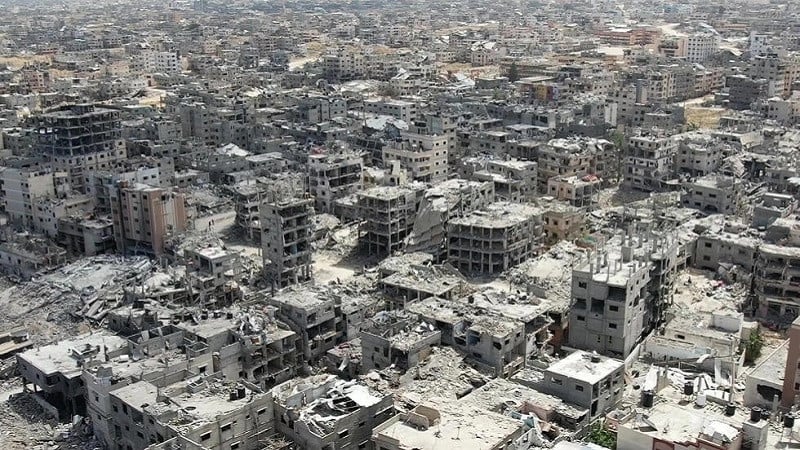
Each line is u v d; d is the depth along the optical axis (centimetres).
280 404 14600
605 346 18538
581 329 18788
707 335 17938
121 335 19650
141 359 16950
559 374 15025
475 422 13225
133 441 15012
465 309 18438
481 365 17000
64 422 17262
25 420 17300
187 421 14088
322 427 13900
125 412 15012
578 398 14838
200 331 17725
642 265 19138
